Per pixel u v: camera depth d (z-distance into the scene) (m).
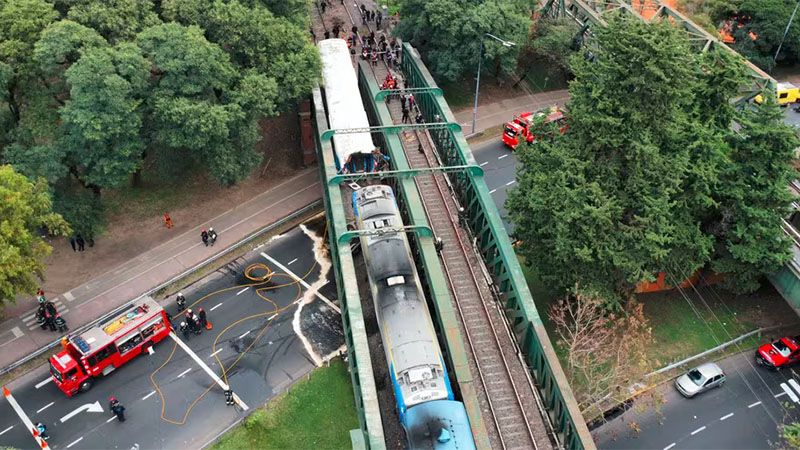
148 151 64.31
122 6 56.22
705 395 51.41
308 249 62.59
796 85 94.62
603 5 81.81
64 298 56.47
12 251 44.91
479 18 74.06
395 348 41.69
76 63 50.97
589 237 46.50
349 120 60.72
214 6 60.00
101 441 46.06
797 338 54.34
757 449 47.62
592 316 48.09
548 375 41.44
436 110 64.50
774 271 51.91
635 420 49.22
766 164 51.59
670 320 56.66
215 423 47.34
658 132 48.78
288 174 71.88
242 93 57.50
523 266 60.25
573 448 38.53
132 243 62.41
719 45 69.44
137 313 51.56
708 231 54.62
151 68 57.53
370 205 52.31
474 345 45.47
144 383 49.94
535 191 48.81
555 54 83.00
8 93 53.31
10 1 53.78
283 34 63.53
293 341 53.50
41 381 50.16
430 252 48.25
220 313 55.84
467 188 54.69
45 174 52.41
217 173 58.62
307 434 46.84
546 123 55.91
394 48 83.62
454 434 37.22
